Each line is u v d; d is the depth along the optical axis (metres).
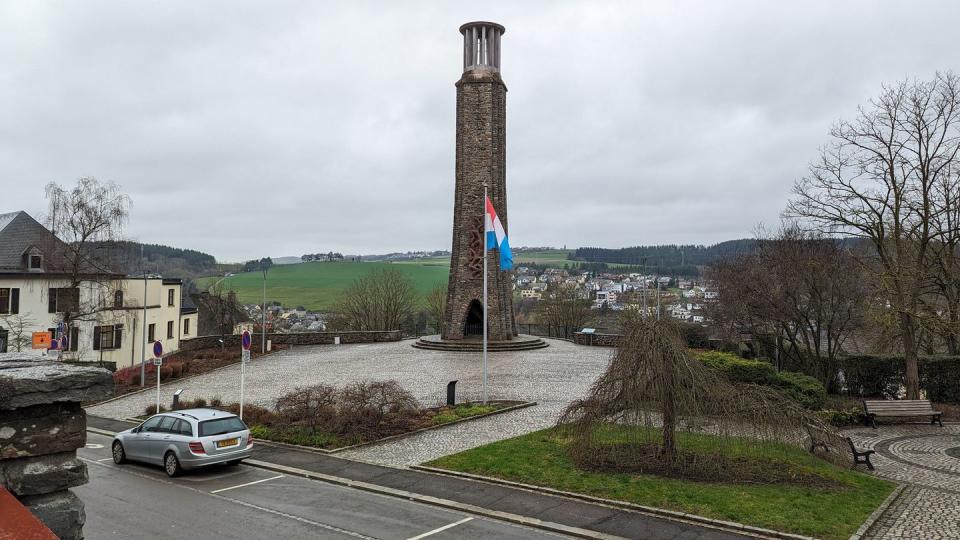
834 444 15.61
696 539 11.24
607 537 11.43
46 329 43.31
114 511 13.20
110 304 45.31
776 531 11.30
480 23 46.81
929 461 17.03
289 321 85.25
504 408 23.78
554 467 15.58
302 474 16.14
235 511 13.22
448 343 45.41
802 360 30.42
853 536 11.08
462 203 47.16
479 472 15.46
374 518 12.76
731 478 14.25
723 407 14.25
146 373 35.38
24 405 3.83
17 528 2.58
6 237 45.44
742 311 31.47
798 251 29.14
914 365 24.81
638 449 15.93
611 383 15.16
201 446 15.96
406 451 18.08
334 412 20.78
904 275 23.88
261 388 30.38
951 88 23.45
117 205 38.50
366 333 51.44
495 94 46.94
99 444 20.70
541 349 46.00
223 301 70.12
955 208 24.48
